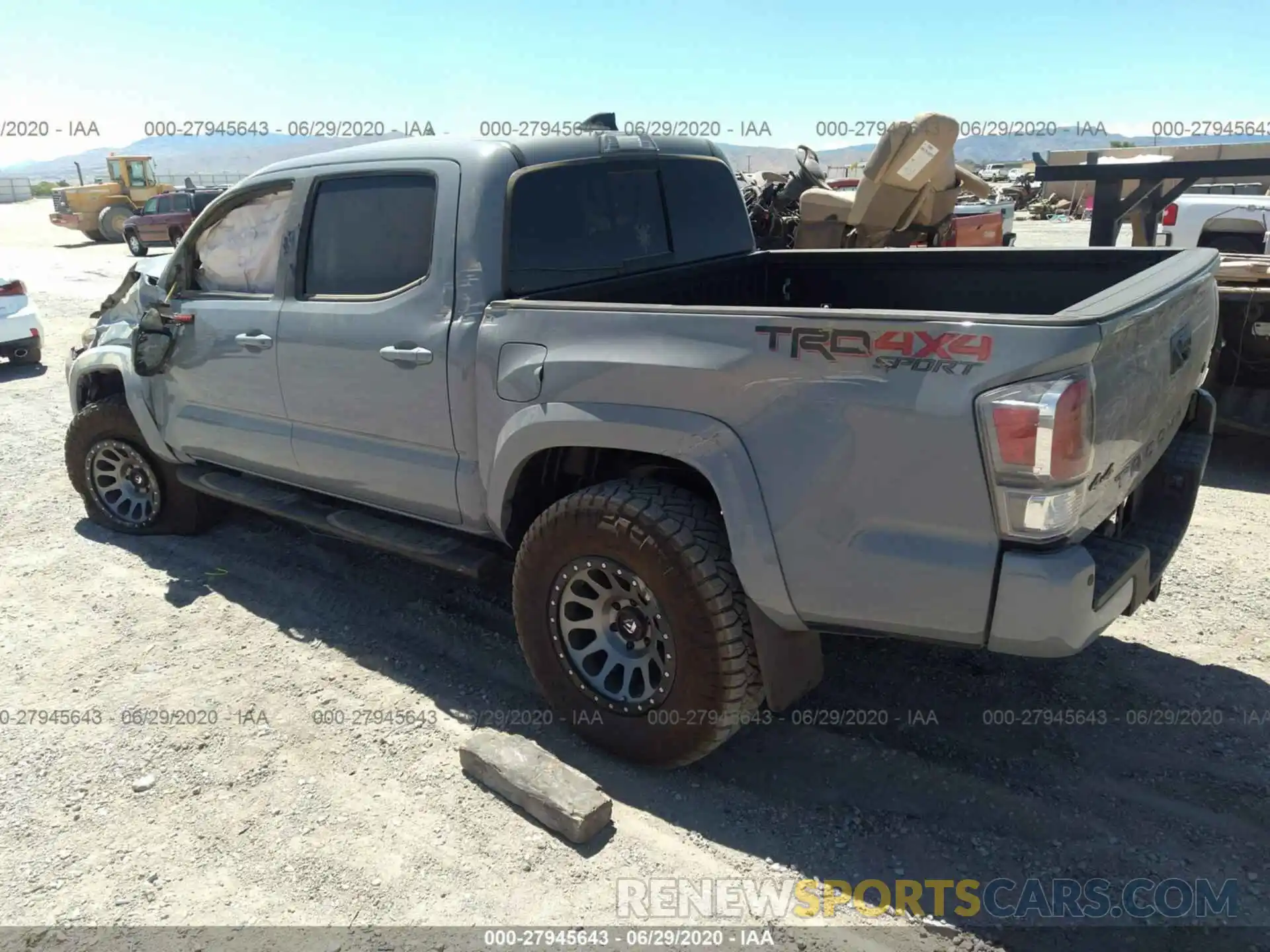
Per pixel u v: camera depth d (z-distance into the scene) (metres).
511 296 3.33
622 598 3.03
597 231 3.70
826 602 2.63
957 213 12.76
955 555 2.40
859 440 2.47
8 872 2.74
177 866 2.75
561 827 2.83
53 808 3.01
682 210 4.16
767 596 2.70
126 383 4.82
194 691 3.67
